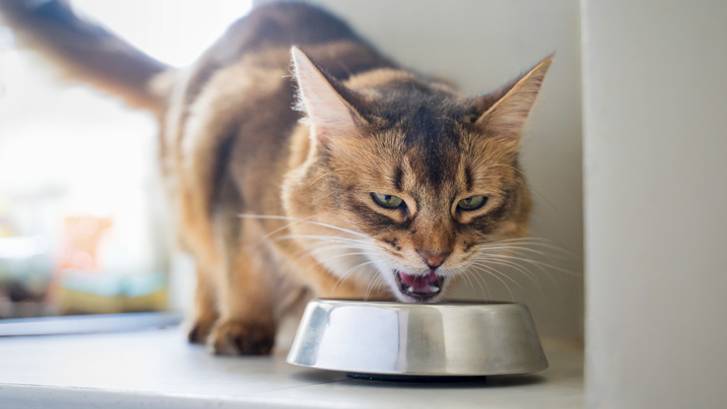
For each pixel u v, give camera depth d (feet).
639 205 2.24
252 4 5.69
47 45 6.14
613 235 2.26
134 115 7.09
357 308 3.24
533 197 4.62
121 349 4.71
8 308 6.76
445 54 4.89
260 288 4.58
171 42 6.04
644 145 2.24
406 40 4.99
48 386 3.11
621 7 2.26
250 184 4.58
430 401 2.82
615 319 2.26
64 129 7.61
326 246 4.27
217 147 4.84
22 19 6.10
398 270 4.01
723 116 2.20
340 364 3.17
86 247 7.20
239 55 5.14
